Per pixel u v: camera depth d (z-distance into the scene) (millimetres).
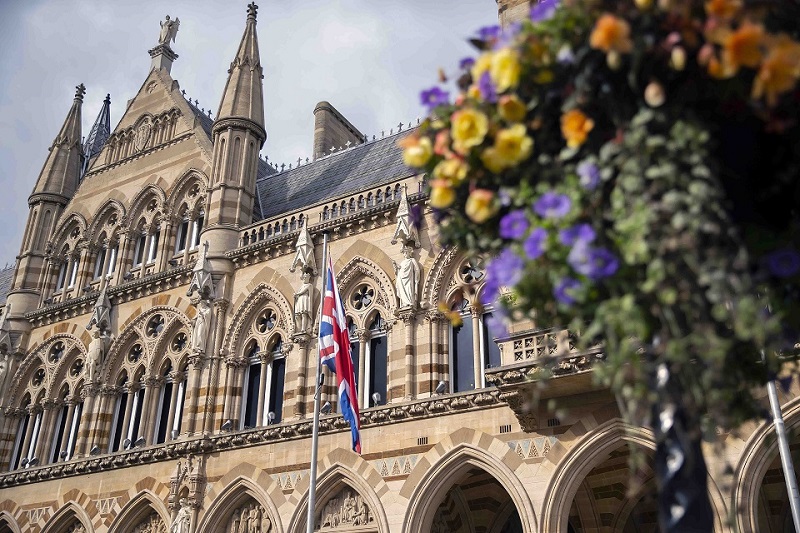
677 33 5633
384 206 28438
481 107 6613
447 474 23250
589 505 25953
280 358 29703
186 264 33938
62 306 37250
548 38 6145
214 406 29469
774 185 6043
